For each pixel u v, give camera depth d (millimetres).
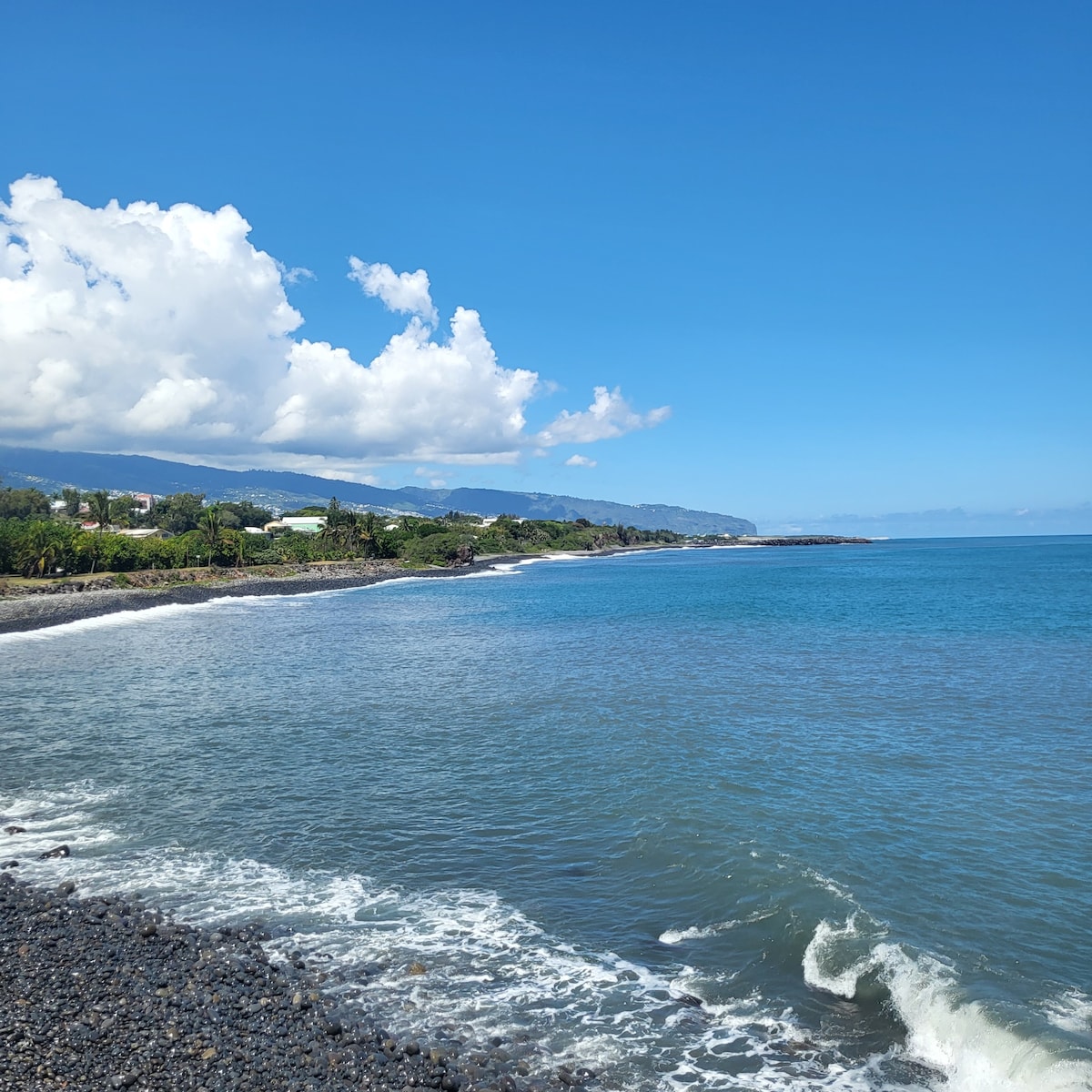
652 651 52469
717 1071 12078
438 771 26594
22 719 34406
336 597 107125
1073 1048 11844
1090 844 19859
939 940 15438
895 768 26047
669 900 17453
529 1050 12555
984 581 122375
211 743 30344
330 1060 11844
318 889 18250
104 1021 12562
